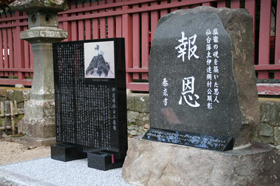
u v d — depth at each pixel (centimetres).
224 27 330
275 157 338
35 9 598
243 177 313
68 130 495
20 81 883
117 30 685
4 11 896
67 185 379
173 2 595
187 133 360
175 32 369
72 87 482
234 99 326
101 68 439
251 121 332
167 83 378
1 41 926
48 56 621
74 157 486
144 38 647
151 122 398
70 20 757
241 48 334
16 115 705
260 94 536
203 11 351
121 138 429
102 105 442
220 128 338
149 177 364
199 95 351
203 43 344
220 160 316
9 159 527
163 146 364
